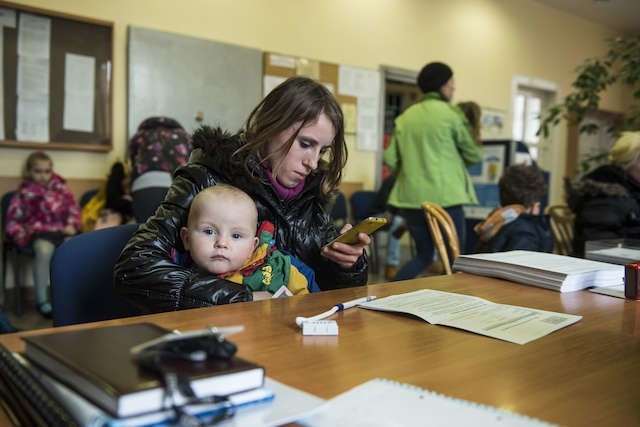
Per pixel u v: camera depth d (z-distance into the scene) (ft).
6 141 11.41
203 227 4.07
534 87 22.98
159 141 10.69
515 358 2.31
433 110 10.71
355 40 17.11
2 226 11.34
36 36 11.65
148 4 13.12
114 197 11.80
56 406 1.47
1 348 1.94
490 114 21.16
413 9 18.47
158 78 13.20
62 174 12.25
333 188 4.75
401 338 2.56
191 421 1.40
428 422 1.61
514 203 7.43
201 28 13.99
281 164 4.29
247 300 3.55
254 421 1.51
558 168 24.54
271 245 4.47
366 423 1.60
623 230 8.62
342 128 4.48
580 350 2.46
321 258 4.75
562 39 23.62
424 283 4.04
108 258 4.15
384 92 17.88
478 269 4.49
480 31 20.53
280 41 15.48
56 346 1.71
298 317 2.80
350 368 2.13
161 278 3.58
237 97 14.55
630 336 2.72
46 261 10.67
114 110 12.80
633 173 9.04
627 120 15.01
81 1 12.17
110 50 12.55
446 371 2.13
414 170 10.82
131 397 1.37
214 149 4.46
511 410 1.78
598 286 4.12
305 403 1.67
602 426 1.68
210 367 1.60
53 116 11.93
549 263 4.31
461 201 10.61
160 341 1.67
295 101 4.11
